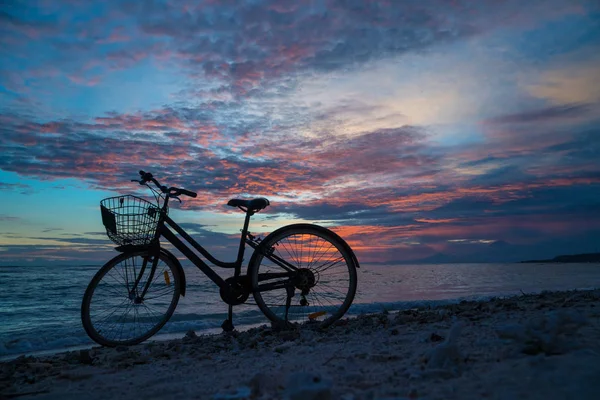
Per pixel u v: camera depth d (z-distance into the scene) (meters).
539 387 1.39
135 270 3.88
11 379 2.59
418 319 3.92
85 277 18.64
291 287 3.93
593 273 29.66
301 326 3.98
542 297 5.45
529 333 1.90
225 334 3.95
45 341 5.04
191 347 3.39
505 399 1.33
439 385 1.57
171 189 3.84
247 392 1.67
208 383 2.07
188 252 3.93
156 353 3.14
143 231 3.69
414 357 2.17
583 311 3.07
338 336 3.33
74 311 8.63
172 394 1.93
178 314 7.36
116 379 2.39
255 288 3.88
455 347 1.88
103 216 3.59
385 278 22.38
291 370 2.08
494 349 2.06
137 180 3.82
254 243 3.90
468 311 4.14
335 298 4.01
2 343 4.86
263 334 3.84
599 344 1.84
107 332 3.82
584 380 1.38
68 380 2.46
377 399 1.46
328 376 1.87
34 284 14.53
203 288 12.03
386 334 3.15
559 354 1.77
